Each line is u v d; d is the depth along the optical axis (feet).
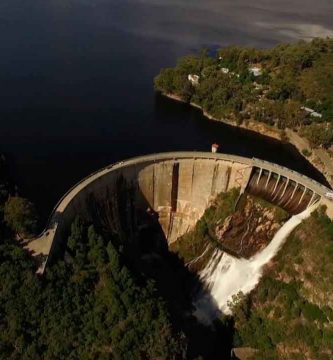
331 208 405.39
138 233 452.76
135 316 318.45
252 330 372.79
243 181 457.68
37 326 303.89
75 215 379.96
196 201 468.75
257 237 430.61
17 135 536.42
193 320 394.73
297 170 568.00
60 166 493.77
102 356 300.20
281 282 389.80
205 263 436.76
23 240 337.93
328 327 355.97
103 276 333.21
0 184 396.16
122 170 431.43
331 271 372.79
